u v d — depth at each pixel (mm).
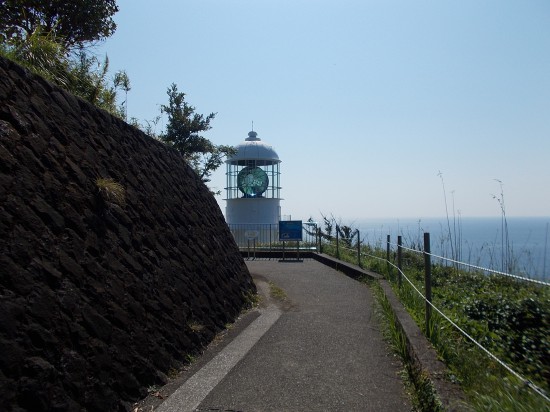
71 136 5086
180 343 5543
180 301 5996
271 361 5684
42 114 4719
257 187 22766
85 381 3775
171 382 4918
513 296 7117
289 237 17188
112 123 6297
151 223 6145
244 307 8281
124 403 4148
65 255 4160
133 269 5188
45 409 3301
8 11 8680
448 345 5270
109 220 5105
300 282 11531
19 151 4137
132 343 4621
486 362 4969
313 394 4734
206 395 4652
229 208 23500
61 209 4371
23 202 3928
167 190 7227
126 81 9195
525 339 5746
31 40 6328
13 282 3473
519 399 3604
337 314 8086
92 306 4234
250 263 15945
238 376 5184
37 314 3557
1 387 3025
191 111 20156
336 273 13195
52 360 3527
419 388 4543
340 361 5703
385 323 7188
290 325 7348
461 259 11000
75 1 9469
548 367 4996
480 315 6859
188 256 6887
